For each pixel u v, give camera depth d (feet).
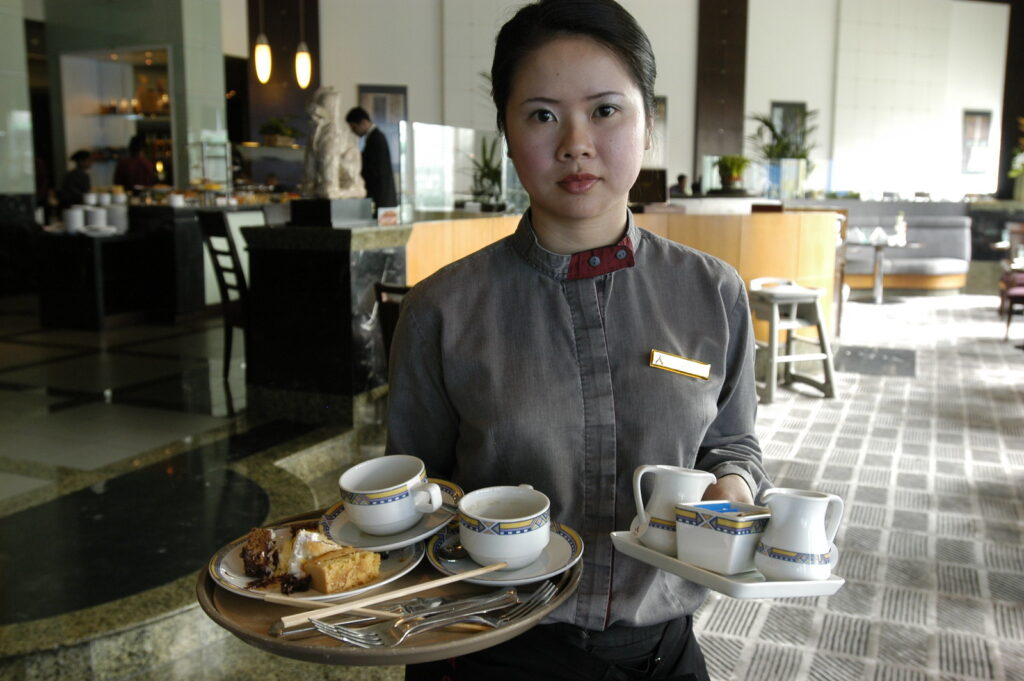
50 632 6.95
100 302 21.77
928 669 7.66
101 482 10.66
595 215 2.96
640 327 3.11
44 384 15.99
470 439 3.21
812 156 45.09
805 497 2.74
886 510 11.51
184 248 23.08
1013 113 46.98
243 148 35.12
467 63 41.11
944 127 46.68
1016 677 7.52
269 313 13.76
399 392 3.36
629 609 3.08
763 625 8.48
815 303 17.19
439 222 16.02
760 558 2.77
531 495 2.97
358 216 14.17
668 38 43.01
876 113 45.47
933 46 45.60
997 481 12.67
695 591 3.32
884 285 33.09
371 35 40.88
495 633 2.41
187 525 9.28
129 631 7.13
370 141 18.93
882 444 14.49
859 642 8.13
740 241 19.33
